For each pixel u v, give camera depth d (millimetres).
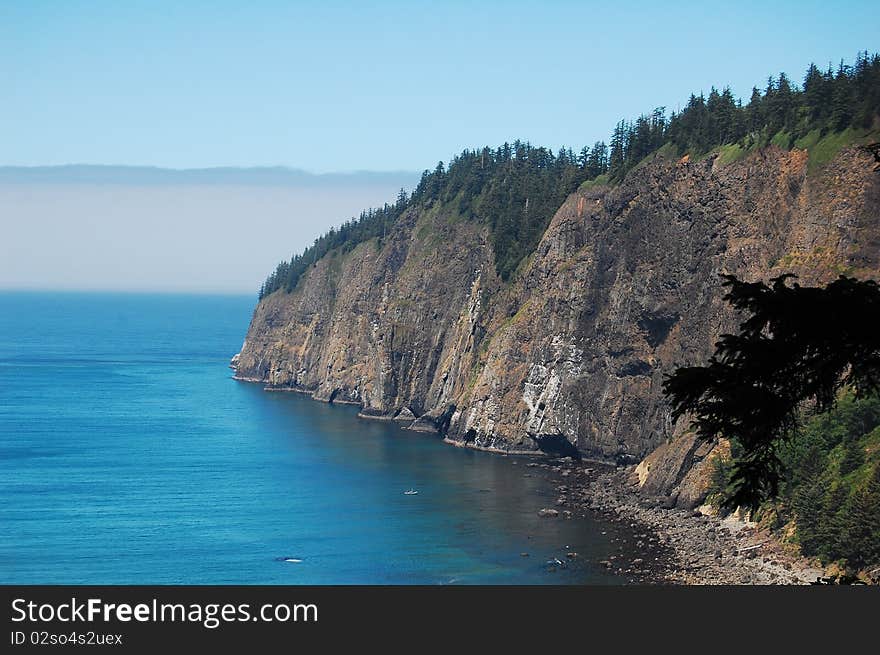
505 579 130500
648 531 157750
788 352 29812
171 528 162750
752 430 30703
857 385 30656
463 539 153875
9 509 177875
